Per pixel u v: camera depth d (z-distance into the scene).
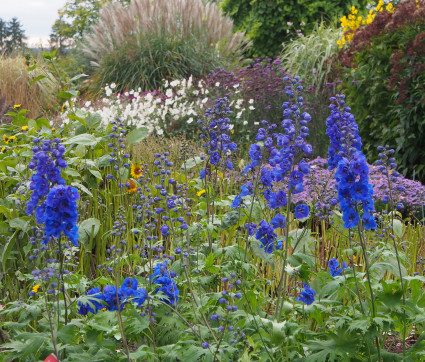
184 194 3.70
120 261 2.88
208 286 3.15
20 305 2.46
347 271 2.77
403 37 7.31
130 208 4.30
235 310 2.32
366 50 7.71
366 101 7.88
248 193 3.03
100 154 4.73
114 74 12.62
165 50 12.68
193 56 12.81
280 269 3.65
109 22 13.04
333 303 2.73
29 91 11.73
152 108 8.63
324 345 2.50
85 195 4.55
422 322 2.66
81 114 4.89
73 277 2.80
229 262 2.88
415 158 7.27
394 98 7.43
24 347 2.26
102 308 2.52
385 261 2.87
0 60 12.57
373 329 2.46
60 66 13.42
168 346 2.41
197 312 2.72
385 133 7.48
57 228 2.27
